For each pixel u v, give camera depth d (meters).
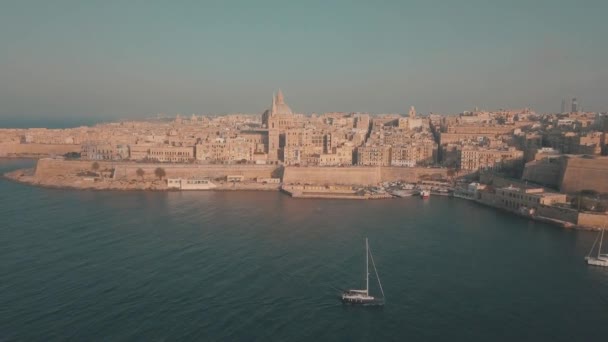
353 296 149.50
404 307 147.25
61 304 144.88
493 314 143.38
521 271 176.50
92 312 140.38
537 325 137.00
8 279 162.25
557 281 167.25
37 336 127.44
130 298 149.38
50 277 164.50
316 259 186.38
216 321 136.50
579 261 188.00
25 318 136.50
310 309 144.75
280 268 176.12
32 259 182.00
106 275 166.88
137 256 187.12
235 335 129.50
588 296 155.38
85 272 169.50
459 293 157.12
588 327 135.88
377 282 164.88
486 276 171.50
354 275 170.62
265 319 138.12
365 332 132.38
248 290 156.75
